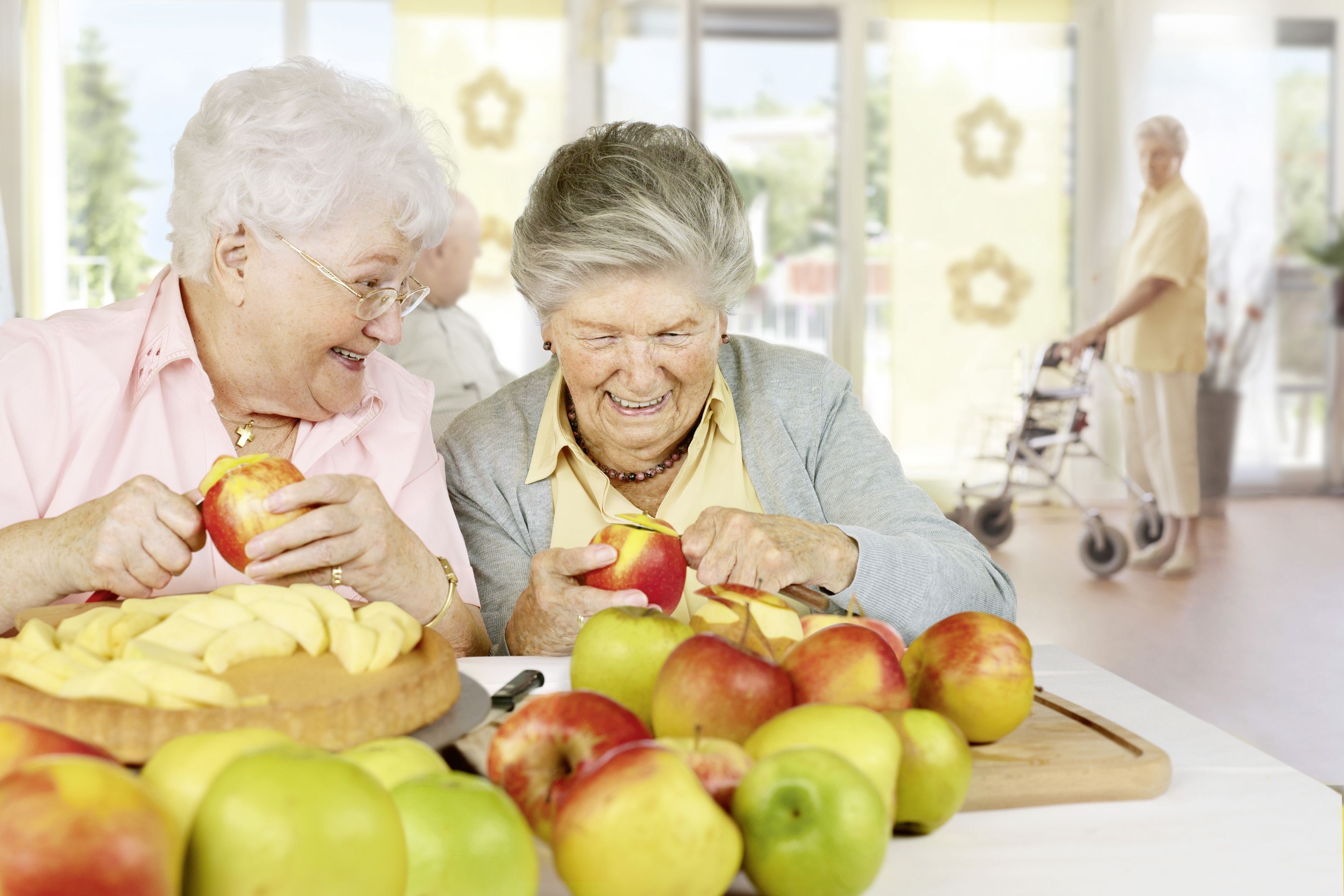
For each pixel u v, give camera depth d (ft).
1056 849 2.01
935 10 18.74
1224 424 18.95
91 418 3.90
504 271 18.31
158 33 17.49
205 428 4.02
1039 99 18.90
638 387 3.94
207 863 1.30
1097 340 15.56
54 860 1.13
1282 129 19.16
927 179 18.99
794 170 19.22
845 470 4.46
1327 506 18.75
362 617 2.57
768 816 1.63
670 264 3.72
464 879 1.47
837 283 19.40
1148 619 12.07
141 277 17.75
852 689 2.14
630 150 3.84
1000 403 19.17
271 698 2.16
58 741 1.48
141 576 2.97
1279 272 19.30
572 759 1.86
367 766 1.72
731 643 2.17
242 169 3.58
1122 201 19.10
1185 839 2.06
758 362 4.77
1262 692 9.52
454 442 4.78
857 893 1.63
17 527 3.12
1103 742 2.39
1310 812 2.18
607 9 18.38
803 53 19.01
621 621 2.45
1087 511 14.62
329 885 1.31
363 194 3.66
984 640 2.33
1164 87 19.08
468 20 18.02
